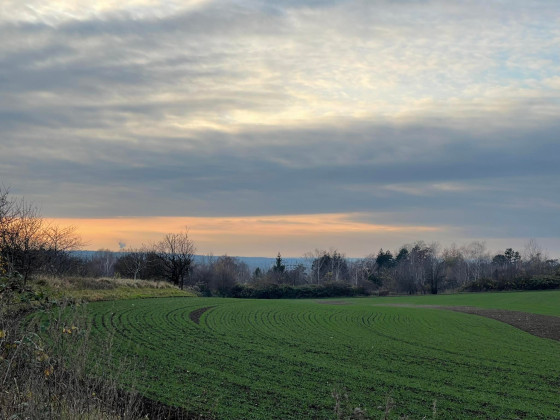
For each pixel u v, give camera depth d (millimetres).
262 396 16406
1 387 7926
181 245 73000
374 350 26984
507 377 21359
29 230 29984
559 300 62938
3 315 8852
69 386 8539
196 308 41750
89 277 46375
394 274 98188
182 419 13344
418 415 15422
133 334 26188
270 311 45156
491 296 71000
